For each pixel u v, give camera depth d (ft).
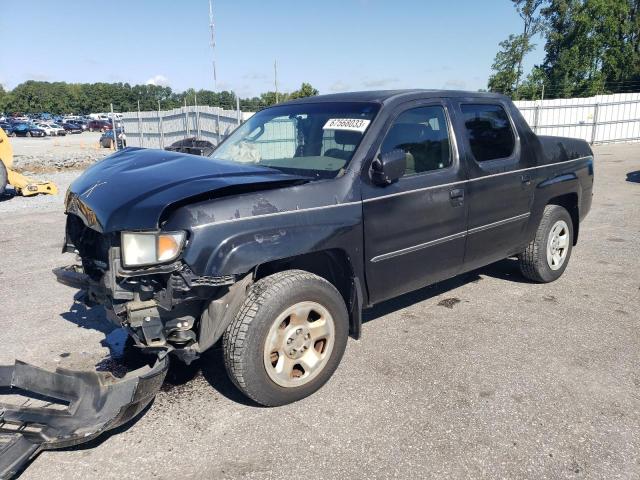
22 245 25.18
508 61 145.89
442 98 13.98
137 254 9.36
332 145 12.50
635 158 61.93
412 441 9.52
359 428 9.93
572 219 18.79
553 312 15.53
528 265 17.34
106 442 9.70
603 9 142.41
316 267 12.24
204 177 10.23
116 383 9.57
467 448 9.30
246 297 10.23
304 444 9.48
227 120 71.15
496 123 15.30
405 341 13.69
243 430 9.95
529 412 10.37
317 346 11.15
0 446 8.90
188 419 10.37
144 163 11.60
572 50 147.02
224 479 8.63
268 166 12.88
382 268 12.18
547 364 12.33
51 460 9.23
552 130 87.35
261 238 9.86
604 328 14.37
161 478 8.71
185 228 9.32
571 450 9.21
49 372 10.43
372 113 12.55
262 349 10.03
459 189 13.61
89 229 11.07
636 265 20.13
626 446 9.30
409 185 12.45
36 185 42.60
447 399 10.89
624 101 86.94
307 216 10.58
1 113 406.21
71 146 125.90
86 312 16.28
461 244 14.05
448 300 16.62
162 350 10.09
